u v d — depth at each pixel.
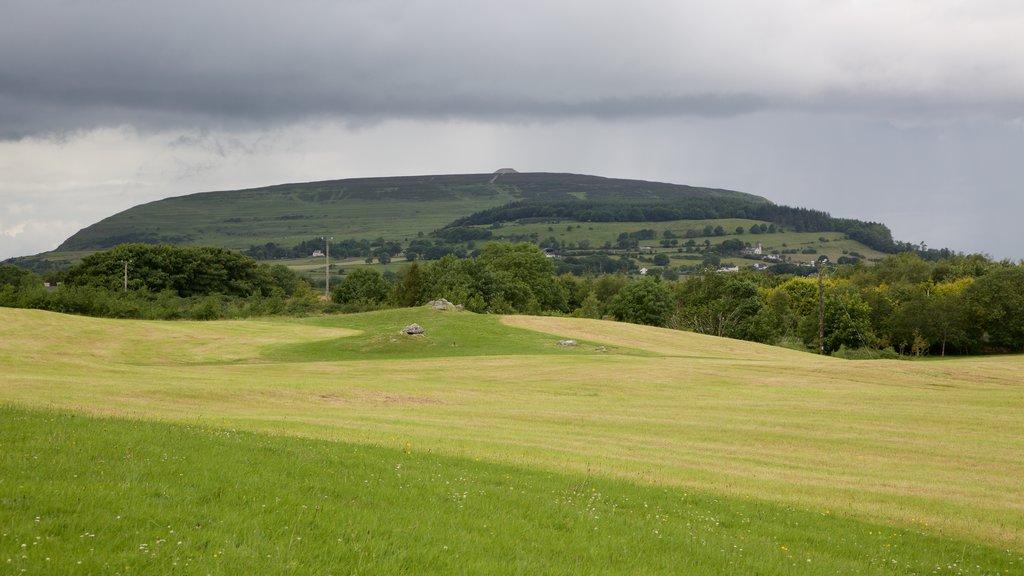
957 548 17.22
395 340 77.31
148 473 15.09
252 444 19.45
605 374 59.88
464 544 12.95
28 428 18.20
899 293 142.38
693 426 36.56
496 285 143.12
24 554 10.07
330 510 13.96
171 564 10.48
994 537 18.73
